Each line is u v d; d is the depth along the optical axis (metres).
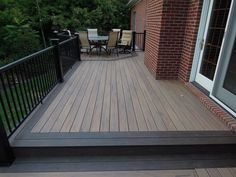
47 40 11.36
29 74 2.69
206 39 3.42
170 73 4.29
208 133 2.32
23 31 7.91
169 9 3.76
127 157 2.21
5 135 1.96
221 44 2.95
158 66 4.21
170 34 3.95
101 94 3.44
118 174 1.99
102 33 12.07
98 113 2.75
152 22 4.69
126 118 2.62
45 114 2.71
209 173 2.01
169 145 2.15
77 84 3.96
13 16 8.09
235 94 2.61
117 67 5.44
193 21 3.53
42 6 11.88
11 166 2.07
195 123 2.52
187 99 3.25
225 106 2.76
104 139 2.19
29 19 10.99
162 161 2.16
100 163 2.12
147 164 2.12
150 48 4.95
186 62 3.85
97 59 6.55
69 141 2.16
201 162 2.15
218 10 3.05
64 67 4.57
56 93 3.47
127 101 3.15
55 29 11.85
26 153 2.14
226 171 2.04
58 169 2.04
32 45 7.71
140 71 5.01
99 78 4.38
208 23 3.32
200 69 3.66
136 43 9.96
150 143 2.15
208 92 3.34
